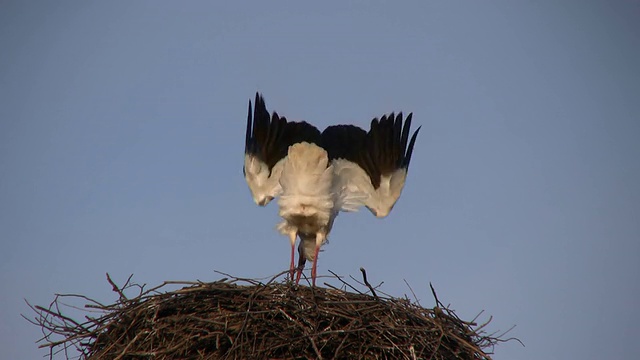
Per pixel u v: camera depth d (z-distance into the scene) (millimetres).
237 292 14273
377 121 17594
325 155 16938
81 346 14414
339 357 13836
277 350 13812
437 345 13781
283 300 14070
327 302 14055
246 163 17516
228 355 13648
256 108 17484
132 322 14195
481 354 13867
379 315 14172
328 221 17328
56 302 14367
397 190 17672
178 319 14000
